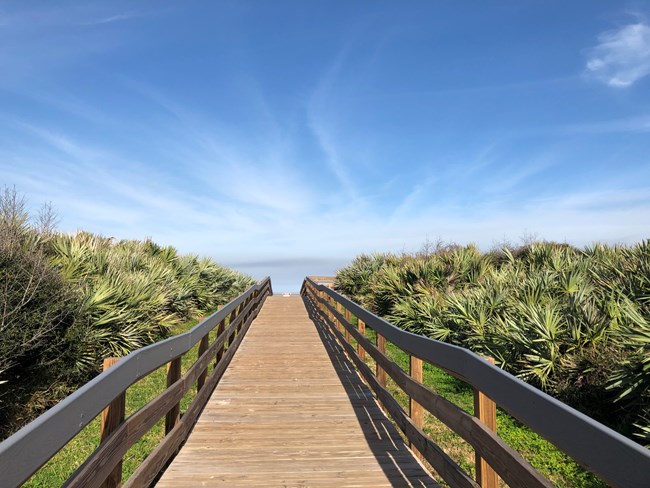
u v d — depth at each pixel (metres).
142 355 2.85
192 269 16.08
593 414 5.50
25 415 5.73
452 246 19.19
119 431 2.46
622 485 1.31
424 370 8.06
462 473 2.63
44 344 5.86
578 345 5.95
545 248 13.17
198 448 4.14
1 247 6.04
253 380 6.75
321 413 5.20
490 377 2.26
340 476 3.54
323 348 9.34
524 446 4.81
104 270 9.78
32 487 4.10
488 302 8.48
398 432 4.58
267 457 3.93
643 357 4.84
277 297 24.81
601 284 7.82
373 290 14.23
